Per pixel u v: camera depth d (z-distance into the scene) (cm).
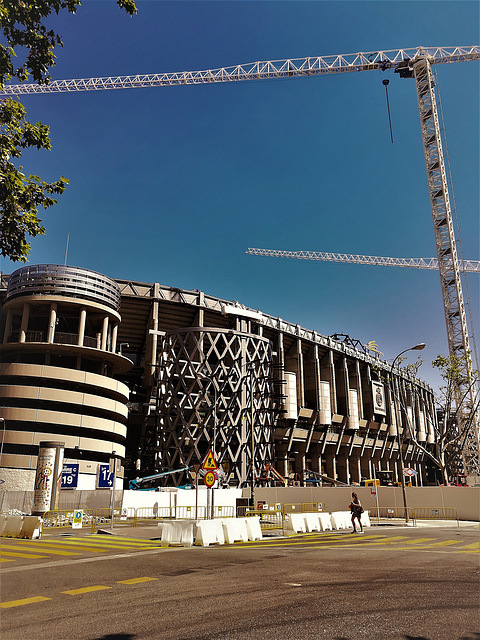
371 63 10356
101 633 599
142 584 922
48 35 1186
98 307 6494
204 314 8581
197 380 7481
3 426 5472
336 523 2478
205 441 7462
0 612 712
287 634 584
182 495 4491
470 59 10288
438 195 10181
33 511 3203
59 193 1227
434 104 10281
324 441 10375
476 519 3384
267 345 8831
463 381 4816
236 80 10631
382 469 13062
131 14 1181
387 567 1117
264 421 8094
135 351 9619
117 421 6762
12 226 1146
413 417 13575
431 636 569
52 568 1136
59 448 3419
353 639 561
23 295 6397
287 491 4659
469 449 7538
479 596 782
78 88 10350
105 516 3872
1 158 1134
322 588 862
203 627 618
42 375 5762
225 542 1750
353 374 11825
